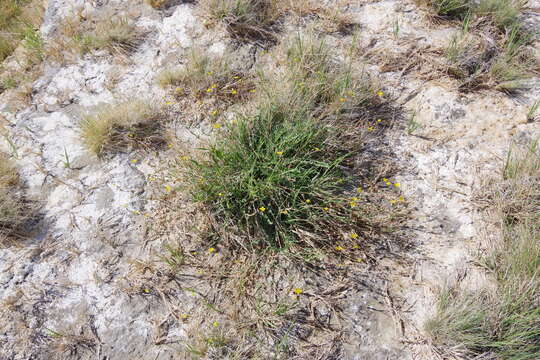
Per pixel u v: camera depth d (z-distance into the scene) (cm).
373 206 102
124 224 103
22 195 110
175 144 117
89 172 114
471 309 83
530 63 127
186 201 105
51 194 110
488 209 100
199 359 84
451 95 122
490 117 117
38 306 92
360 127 116
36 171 115
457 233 98
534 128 113
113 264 98
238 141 105
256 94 124
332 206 101
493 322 82
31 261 99
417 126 117
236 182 99
